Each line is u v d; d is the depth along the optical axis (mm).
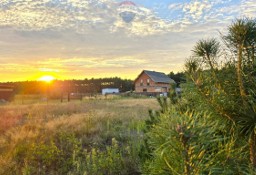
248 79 1825
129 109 16234
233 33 1781
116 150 6383
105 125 9789
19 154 6320
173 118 1434
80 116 11508
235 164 1629
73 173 5121
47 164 5668
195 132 1322
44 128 9000
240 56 1799
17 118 11984
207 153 1577
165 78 61812
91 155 6211
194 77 2098
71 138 7281
